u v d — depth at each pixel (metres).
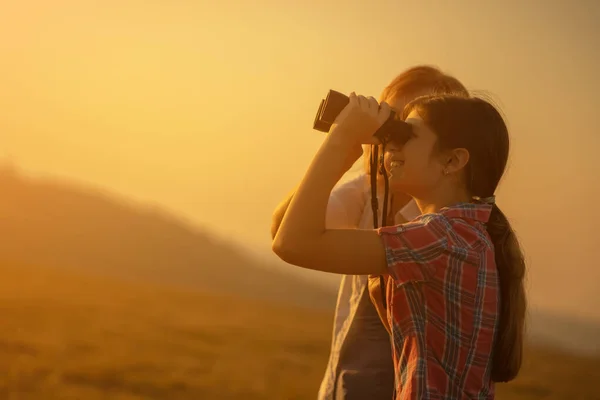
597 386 22.06
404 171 1.77
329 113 1.76
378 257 1.65
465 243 1.67
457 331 1.64
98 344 19.23
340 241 1.65
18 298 29.97
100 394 12.50
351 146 1.71
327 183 1.67
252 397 14.29
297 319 42.91
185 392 13.88
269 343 25.55
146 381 14.30
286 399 14.52
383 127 1.74
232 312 40.44
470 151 1.75
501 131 1.79
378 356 2.33
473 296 1.64
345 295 2.50
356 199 2.52
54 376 13.53
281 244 1.65
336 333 2.48
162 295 46.50
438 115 1.75
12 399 11.37
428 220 1.67
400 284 1.65
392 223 2.46
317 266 1.67
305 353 23.91
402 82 2.52
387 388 2.31
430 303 1.66
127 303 35.41
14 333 19.02
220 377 16.09
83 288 41.78
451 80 2.51
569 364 29.05
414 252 1.63
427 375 1.65
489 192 1.79
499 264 1.78
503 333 1.74
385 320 1.97
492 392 1.75
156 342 21.61
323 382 2.47
